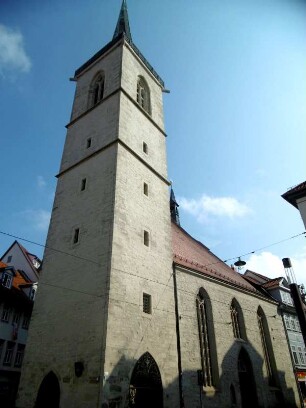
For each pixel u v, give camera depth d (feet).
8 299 94.84
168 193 86.58
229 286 91.66
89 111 90.58
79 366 49.24
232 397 73.15
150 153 86.53
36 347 58.23
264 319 101.50
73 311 56.54
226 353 77.36
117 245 59.57
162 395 55.01
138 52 104.99
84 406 45.83
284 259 57.57
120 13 135.23
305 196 62.64
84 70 107.34
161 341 60.29
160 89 113.29
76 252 63.82
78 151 83.76
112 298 53.42
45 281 65.72
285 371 97.04
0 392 88.94
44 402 51.96
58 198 78.07
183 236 111.24
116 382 47.70
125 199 67.72
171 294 69.26
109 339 49.55
